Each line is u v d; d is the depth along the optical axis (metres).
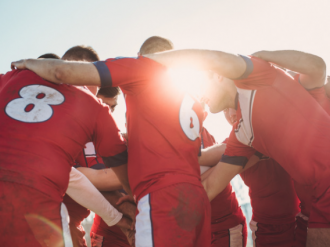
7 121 1.24
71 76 1.27
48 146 1.24
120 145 1.54
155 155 1.36
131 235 1.99
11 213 1.13
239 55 1.53
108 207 1.90
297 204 2.56
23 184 1.15
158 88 1.41
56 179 1.24
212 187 1.97
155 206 1.29
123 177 1.62
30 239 1.14
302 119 1.53
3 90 1.37
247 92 1.59
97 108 1.45
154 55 1.45
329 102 1.90
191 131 1.47
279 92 1.57
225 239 2.51
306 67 1.61
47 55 2.09
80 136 1.35
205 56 1.40
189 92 1.57
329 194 1.43
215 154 2.27
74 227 2.08
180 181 1.33
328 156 1.46
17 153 1.20
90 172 2.04
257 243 2.61
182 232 1.28
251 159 2.18
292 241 2.50
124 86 1.41
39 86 1.36
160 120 1.40
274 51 1.67
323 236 1.46
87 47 2.31
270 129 1.58
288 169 1.60
